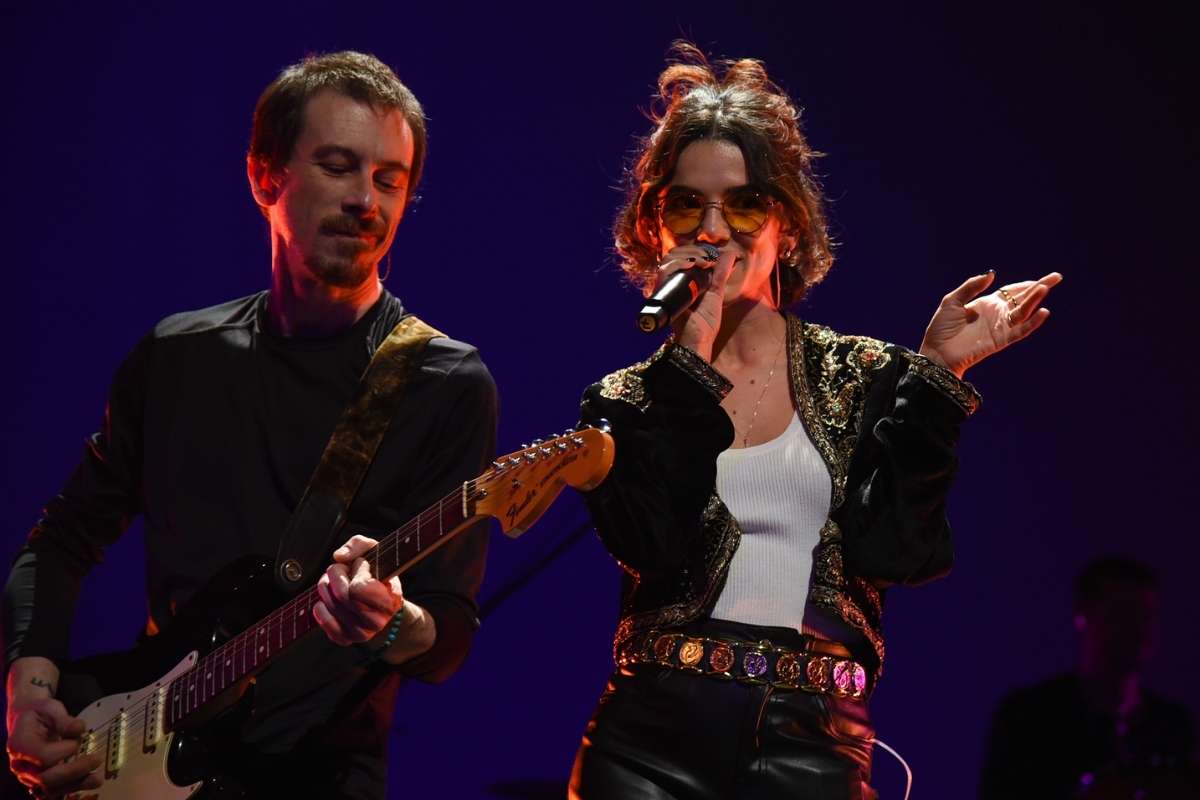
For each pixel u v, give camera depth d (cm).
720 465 856
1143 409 2275
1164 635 2245
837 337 892
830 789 814
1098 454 2283
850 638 841
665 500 842
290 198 966
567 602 2123
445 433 970
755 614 838
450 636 911
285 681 930
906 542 824
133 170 2073
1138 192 2264
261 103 995
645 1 2192
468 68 2162
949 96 2259
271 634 898
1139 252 2267
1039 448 2291
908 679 2267
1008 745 1617
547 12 2177
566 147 2170
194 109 2084
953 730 2252
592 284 2159
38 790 951
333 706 920
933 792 2234
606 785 834
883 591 879
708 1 2206
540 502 830
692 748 822
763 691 820
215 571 959
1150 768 1079
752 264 884
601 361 2153
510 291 2153
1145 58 2261
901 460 819
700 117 886
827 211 976
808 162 930
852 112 2252
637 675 847
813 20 2239
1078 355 2284
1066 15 2261
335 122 957
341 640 840
